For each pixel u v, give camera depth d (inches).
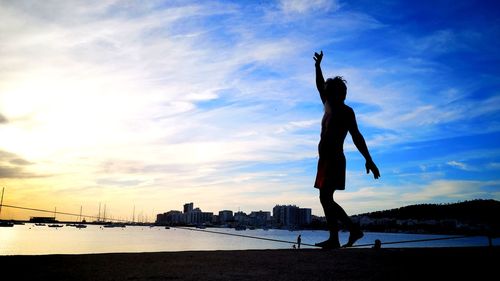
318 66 206.4
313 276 116.7
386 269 131.0
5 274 115.3
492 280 114.8
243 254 167.8
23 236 6299.2
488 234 202.8
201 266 133.5
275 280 109.8
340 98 191.6
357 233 185.8
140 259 149.1
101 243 4586.6
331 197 187.0
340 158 187.6
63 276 112.9
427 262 147.9
